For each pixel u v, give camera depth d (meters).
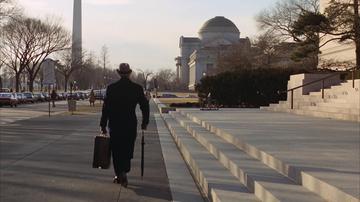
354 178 6.89
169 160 13.52
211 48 135.00
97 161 9.63
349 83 21.84
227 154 10.79
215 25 149.50
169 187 9.75
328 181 6.66
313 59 43.25
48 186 9.77
